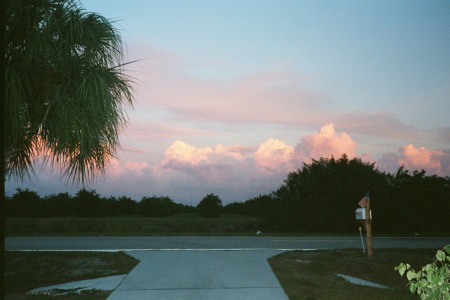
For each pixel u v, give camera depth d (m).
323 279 9.59
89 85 9.36
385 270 11.16
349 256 12.88
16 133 8.90
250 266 10.68
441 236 21.72
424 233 23.28
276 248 15.03
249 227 25.05
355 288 8.80
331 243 17.08
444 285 3.97
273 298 7.69
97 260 11.60
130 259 11.73
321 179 25.31
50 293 8.26
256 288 8.40
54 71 9.64
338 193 24.12
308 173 25.64
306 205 24.08
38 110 9.46
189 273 9.79
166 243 16.62
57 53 9.55
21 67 9.12
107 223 24.69
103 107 9.65
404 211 23.42
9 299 7.71
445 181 25.47
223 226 25.17
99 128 9.69
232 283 8.80
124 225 24.64
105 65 10.28
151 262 11.21
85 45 10.06
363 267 11.47
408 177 25.59
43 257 11.90
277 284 8.73
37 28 9.03
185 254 12.65
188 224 25.53
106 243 16.53
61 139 9.44
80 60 9.98
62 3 9.83
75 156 9.92
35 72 9.28
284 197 25.20
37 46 9.05
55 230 23.27
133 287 8.49
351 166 25.25
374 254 13.16
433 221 23.78
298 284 8.84
